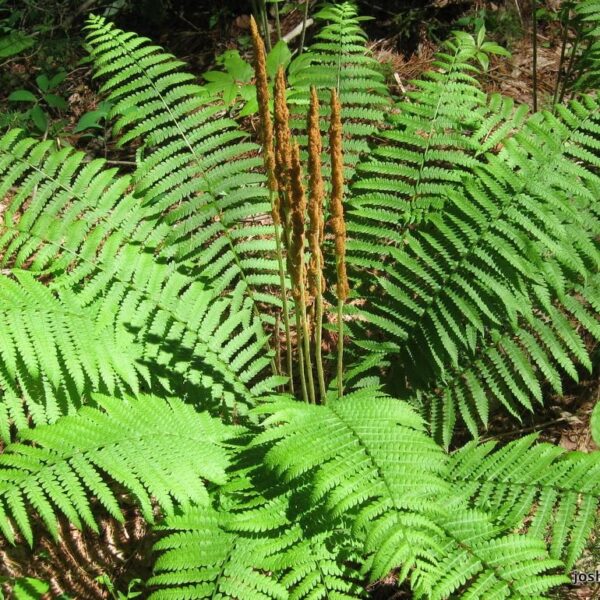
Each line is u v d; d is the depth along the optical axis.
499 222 3.24
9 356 2.74
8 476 2.48
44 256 3.25
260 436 2.53
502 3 5.66
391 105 3.79
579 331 3.77
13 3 6.75
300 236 2.59
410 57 5.57
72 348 2.88
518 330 3.29
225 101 4.23
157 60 3.77
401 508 2.50
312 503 2.51
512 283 3.22
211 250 3.62
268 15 6.07
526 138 3.33
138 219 3.48
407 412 2.68
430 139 3.65
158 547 2.49
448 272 3.37
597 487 2.66
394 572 3.04
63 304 3.02
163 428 2.80
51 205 3.36
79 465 2.57
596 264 3.30
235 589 2.37
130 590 2.95
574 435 3.55
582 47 5.32
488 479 2.80
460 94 3.73
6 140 3.43
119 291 3.17
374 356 3.46
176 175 3.60
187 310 3.34
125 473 2.57
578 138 3.34
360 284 3.64
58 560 3.00
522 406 3.67
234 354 3.77
